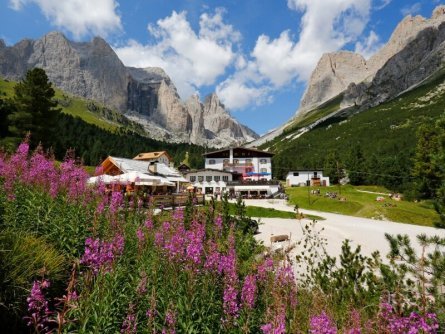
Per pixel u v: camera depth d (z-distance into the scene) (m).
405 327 4.64
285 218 37.94
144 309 5.80
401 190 77.56
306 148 196.88
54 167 11.95
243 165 78.00
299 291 8.05
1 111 57.09
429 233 28.45
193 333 5.70
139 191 17.30
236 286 6.11
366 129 188.88
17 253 6.12
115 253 6.41
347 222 35.94
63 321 4.24
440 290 6.61
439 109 174.12
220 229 10.14
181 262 6.61
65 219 8.46
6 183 9.45
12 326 5.47
